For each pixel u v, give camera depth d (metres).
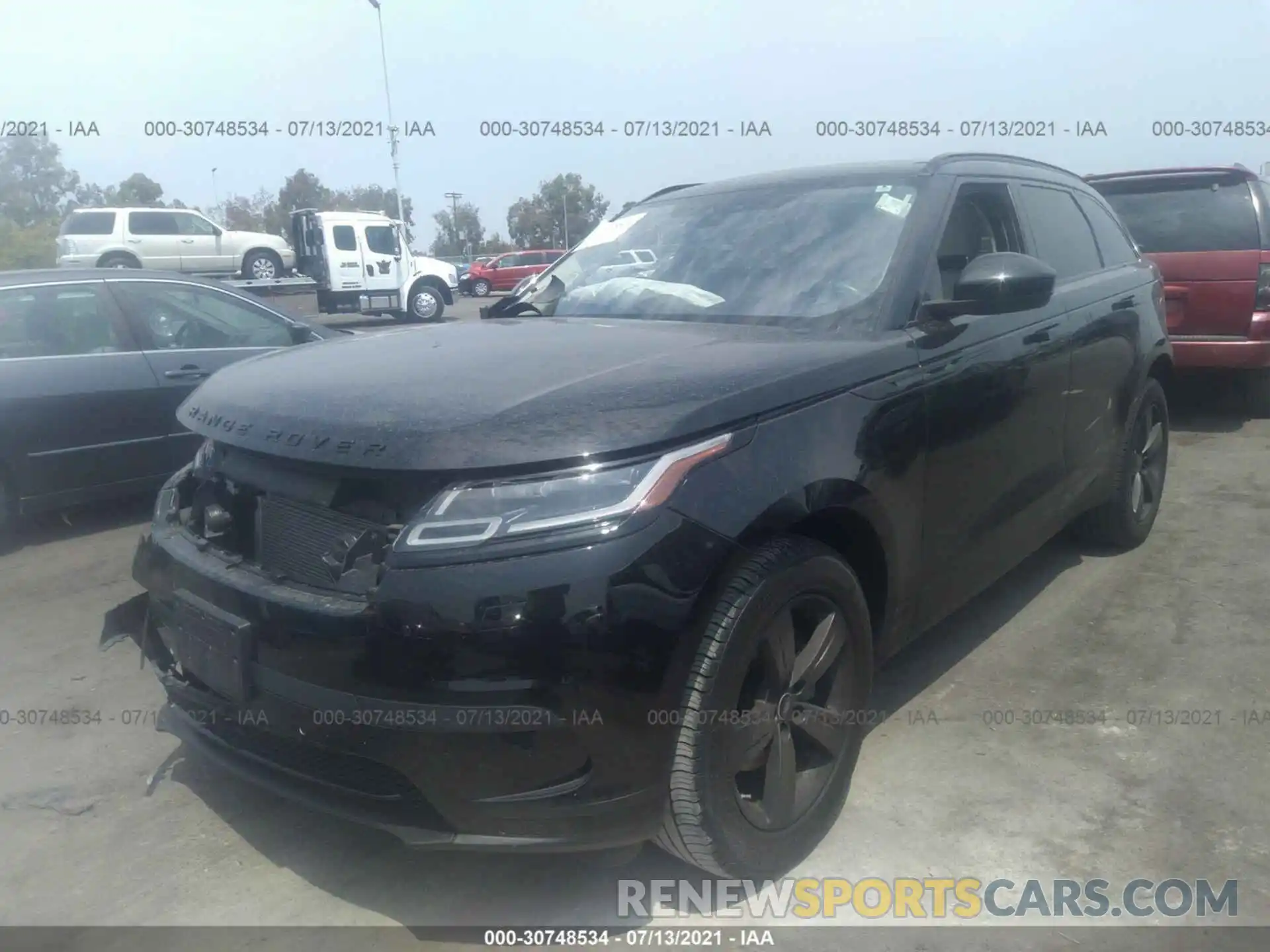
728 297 3.31
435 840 2.23
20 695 3.77
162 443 5.92
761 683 2.49
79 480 5.63
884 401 2.78
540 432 2.22
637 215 4.08
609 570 2.13
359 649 2.18
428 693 2.12
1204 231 7.05
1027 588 4.55
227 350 6.25
